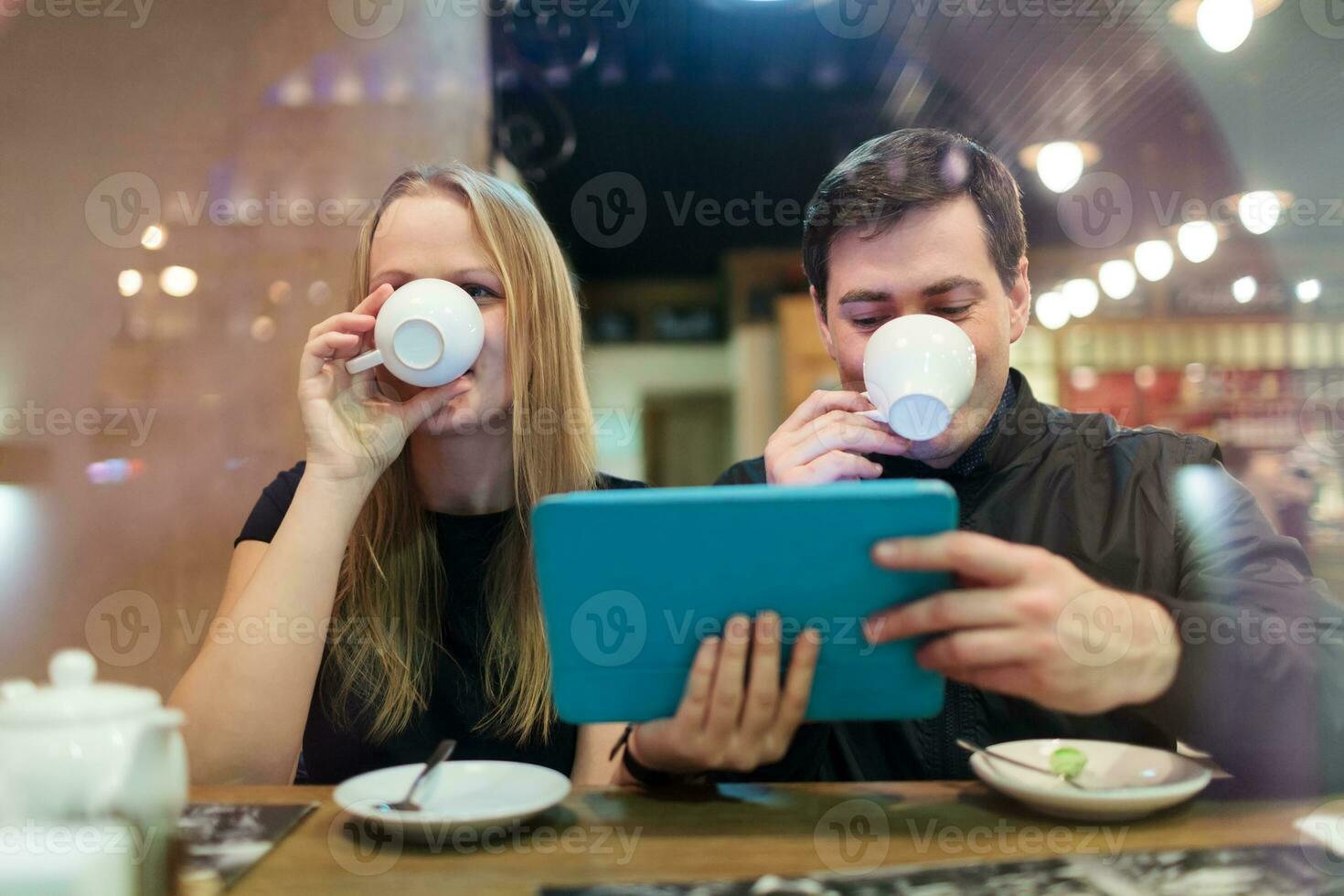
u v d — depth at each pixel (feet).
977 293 3.68
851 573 2.33
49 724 1.86
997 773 2.59
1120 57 9.39
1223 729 2.59
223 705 3.25
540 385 4.07
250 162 7.45
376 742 3.87
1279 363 13.04
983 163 3.85
